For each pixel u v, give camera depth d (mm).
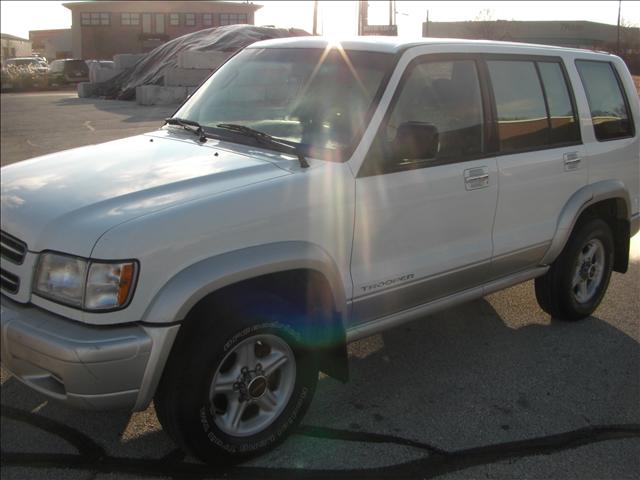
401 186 3584
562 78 4773
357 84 3715
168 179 3205
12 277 3014
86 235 2783
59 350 2688
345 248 3396
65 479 3094
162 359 2781
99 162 3604
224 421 3135
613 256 5395
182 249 2842
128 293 2730
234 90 4281
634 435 3605
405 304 3807
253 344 3154
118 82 30453
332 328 3439
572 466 3314
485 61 4191
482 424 3668
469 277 4102
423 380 4164
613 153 5090
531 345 4734
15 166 3863
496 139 4176
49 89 41125
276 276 3189
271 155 3527
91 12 70625
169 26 71688
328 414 3736
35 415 3631
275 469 3217
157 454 3309
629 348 4727
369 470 3227
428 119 3801
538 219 4504
